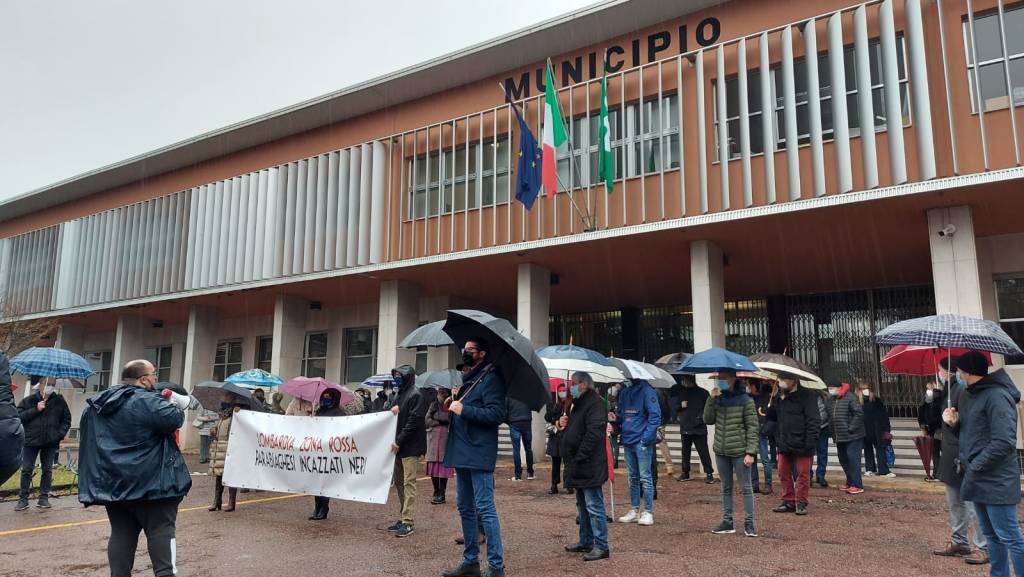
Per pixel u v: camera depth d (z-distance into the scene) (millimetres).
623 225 14227
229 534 7367
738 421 7086
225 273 20578
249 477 8336
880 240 13836
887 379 17625
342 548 6648
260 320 23953
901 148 11180
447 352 19016
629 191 14328
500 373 5512
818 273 16766
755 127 13180
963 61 11164
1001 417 4785
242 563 6086
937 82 11297
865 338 18141
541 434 15477
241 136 20719
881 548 6508
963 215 11406
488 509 5285
